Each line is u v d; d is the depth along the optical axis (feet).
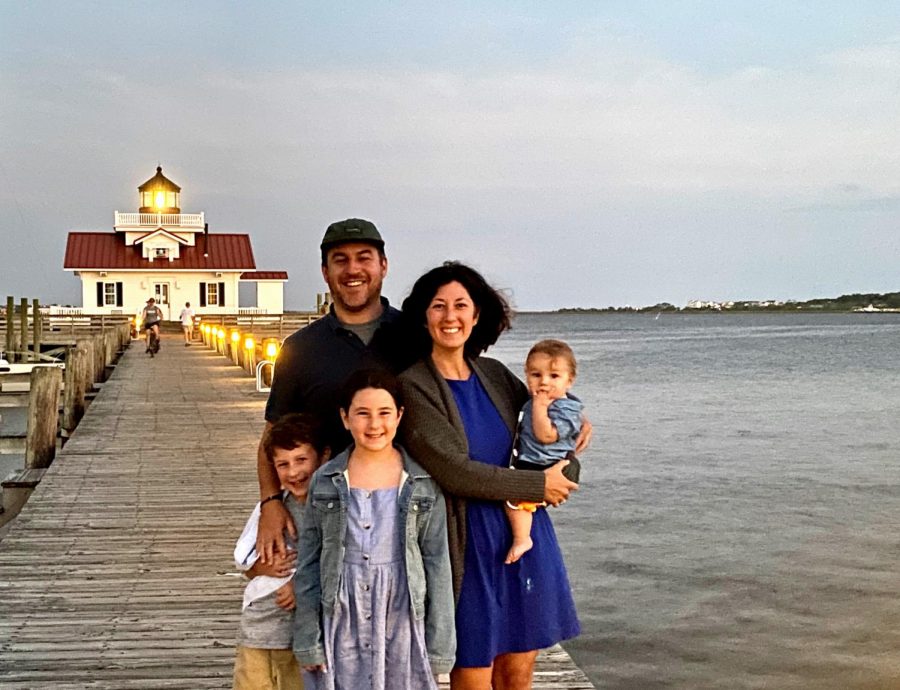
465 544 11.12
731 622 32.04
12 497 33.71
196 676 15.94
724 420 93.20
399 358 11.66
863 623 31.94
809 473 61.52
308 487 11.40
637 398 116.98
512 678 11.80
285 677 11.93
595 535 44.14
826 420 92.63
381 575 10.73
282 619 11.74
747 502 51.80
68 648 17.16
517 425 11.67
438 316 11.20
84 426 47.47
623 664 28.50
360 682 10.78
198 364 89.81
